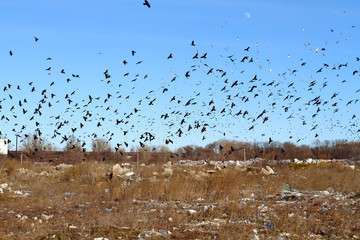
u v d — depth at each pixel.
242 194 16.36
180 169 25.81
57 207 13.88
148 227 10.09
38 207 13.77
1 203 14.23
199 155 41.28
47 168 27.92
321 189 18.66
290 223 10.30
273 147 42.81
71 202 14.94
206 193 16.91
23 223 10.55
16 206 13.84
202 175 21.98
